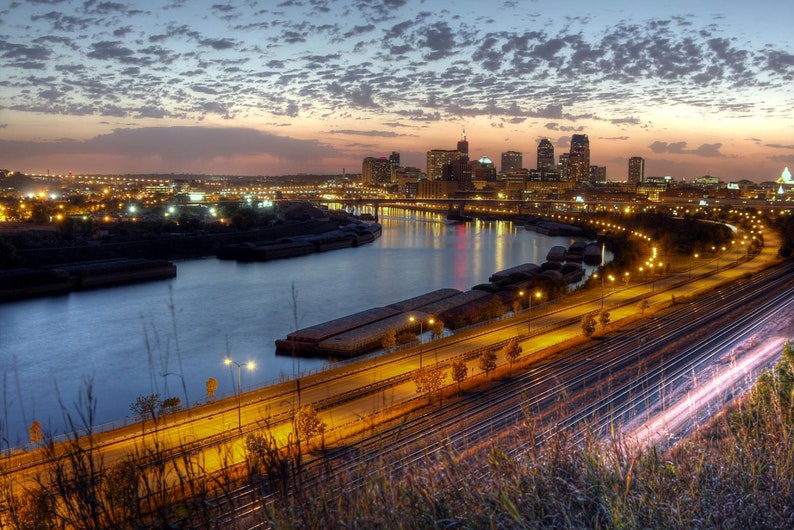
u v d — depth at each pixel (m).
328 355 81.94
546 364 64.19
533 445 10.10
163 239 198.12
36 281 130.00
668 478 9.95
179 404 52.34
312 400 53.44
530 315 89.19
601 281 121.50
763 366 55.22
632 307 95.56
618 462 9.96
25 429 53.38
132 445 40.47
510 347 63.38
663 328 78.69
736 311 86.50
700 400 43.25
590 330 75.06
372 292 132.38
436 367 57.81
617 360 64.00
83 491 7.73
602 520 8.93
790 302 89.69
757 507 9.52
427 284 142.62
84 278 138.88
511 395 53.56
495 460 9.43
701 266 140.12
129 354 83.12
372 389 56.72
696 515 9.16
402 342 81.00
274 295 128.38
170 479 23.48
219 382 71.25
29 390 68.75
